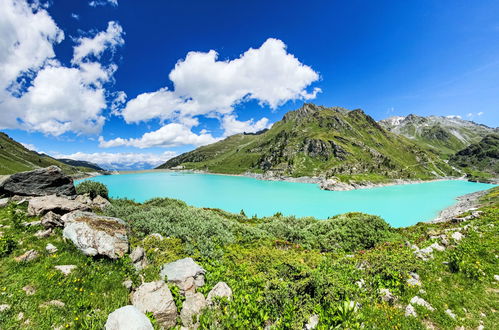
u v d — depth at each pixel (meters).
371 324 7.95
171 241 14.12
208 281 10.34
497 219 20.56
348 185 133.50
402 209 76.19
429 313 8.54
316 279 9.65
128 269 10.10
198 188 130.25
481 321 8.14
